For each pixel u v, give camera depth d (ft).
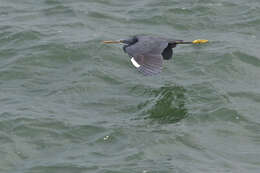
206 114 52.90
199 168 44.65
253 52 64.49
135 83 58.85
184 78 59.88
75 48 65.10
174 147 47.73
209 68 61.62
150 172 43.78
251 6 76.07
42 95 56.70
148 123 51.49
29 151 47.52
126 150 47.09
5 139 48.91
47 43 66.13
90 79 59.26
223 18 73.56
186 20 73.15
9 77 60.03
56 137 49.42
